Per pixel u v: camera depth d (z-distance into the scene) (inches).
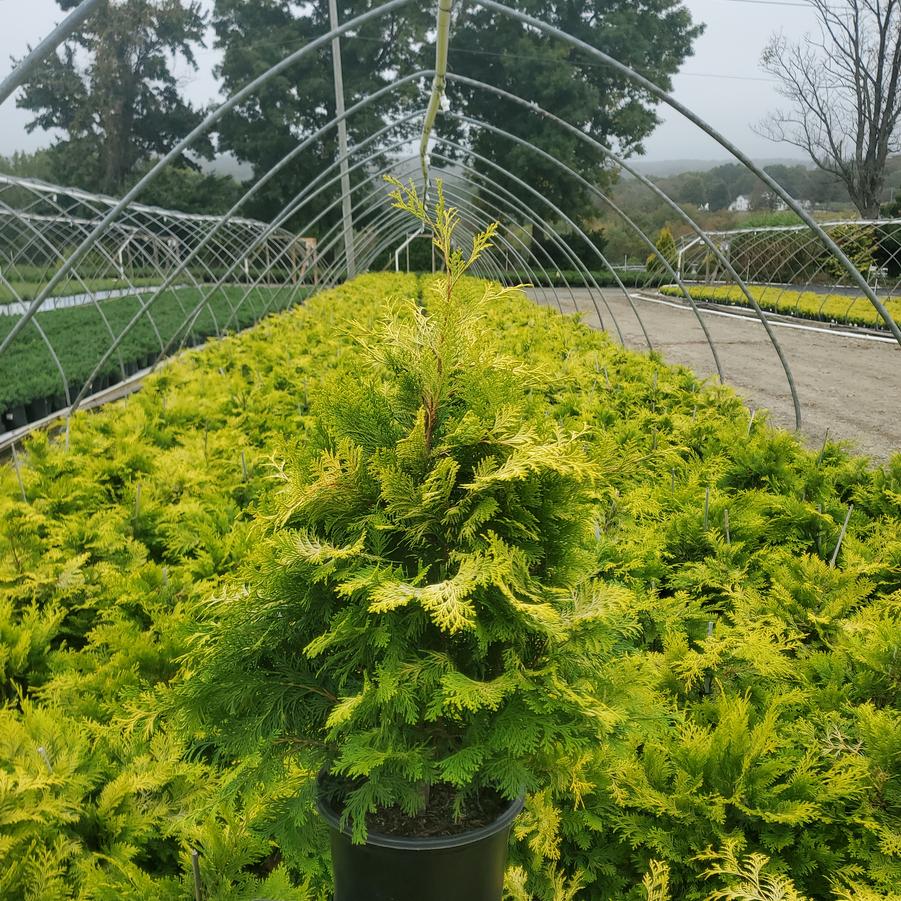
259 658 82.3
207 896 93.7
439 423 81.8
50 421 432.1
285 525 83.3
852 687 130.8
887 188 2370.8
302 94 1998.0
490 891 77.8
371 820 77.4
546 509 79.2
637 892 102.7
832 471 235.3
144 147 2322.8
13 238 1214.3
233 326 860.0
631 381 385.4
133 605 163.6
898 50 1660.9
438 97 404.2
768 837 102.6
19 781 95.5
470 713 75.7
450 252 77.9
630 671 87.3
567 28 2049.7
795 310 1066.1
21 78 160.2
